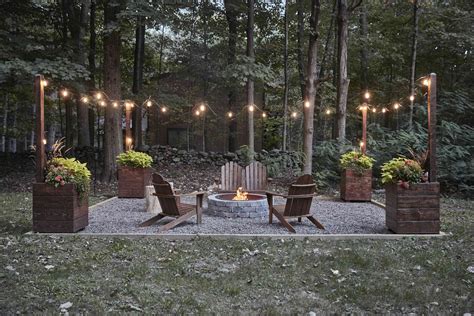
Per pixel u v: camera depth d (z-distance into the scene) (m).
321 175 11.62
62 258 4.79
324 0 15.32
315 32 11.12
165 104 14.37
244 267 4.49
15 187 11.87
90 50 14.48
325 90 15.35
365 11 15.38
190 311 3.39
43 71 10.58
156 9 11.28
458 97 12.88
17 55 11.41
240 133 17.72
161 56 17.19
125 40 14.98
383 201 9.57
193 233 6.00
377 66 17.03
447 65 15.87
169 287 3.91
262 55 16.47
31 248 5.16
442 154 11.19
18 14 12.93
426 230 5.97
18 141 23.59
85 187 6.18
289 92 16.84
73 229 5.93
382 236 5.84
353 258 4.83
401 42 15.67
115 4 10.84
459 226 6.71
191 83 15.76
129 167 9.88
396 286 3.96
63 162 6.07
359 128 18.33
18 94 15.70
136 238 5.77
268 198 6.85
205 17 14.84
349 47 15.34
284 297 3.71
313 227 6.57
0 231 6.12
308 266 4.56
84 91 12.14
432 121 5.98
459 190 11.12
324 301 3.62
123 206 8.69
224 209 7.38
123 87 16.16
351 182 9.34
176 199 6.48
